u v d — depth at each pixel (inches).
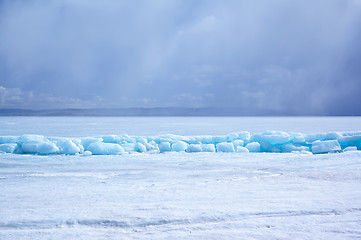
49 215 160.7
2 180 297.7
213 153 624.4
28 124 3046.3
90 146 655.1
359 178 278.5
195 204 182.4
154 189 238.8
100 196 210.7
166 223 147.3
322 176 291.9
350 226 140.2
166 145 724.7
